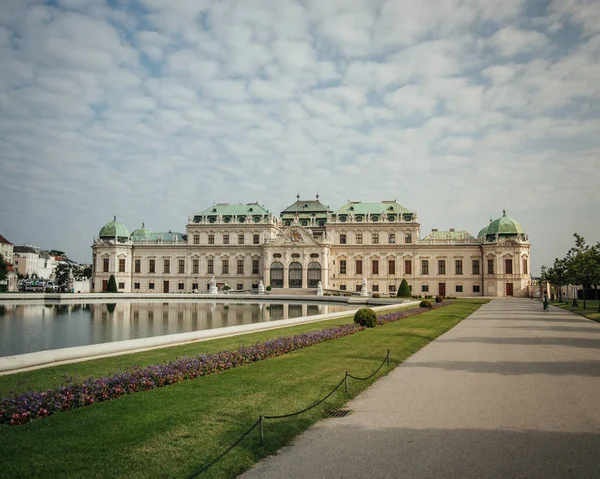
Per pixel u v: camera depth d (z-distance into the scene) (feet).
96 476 41.04
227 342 120.47
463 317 216.33
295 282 508.53
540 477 41.96
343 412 62.03
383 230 515.91
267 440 50.70
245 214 541.75
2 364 79.92
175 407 59.98
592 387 74.33
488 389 73.36
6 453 45.09
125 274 544.21
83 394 61.82
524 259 488.44
